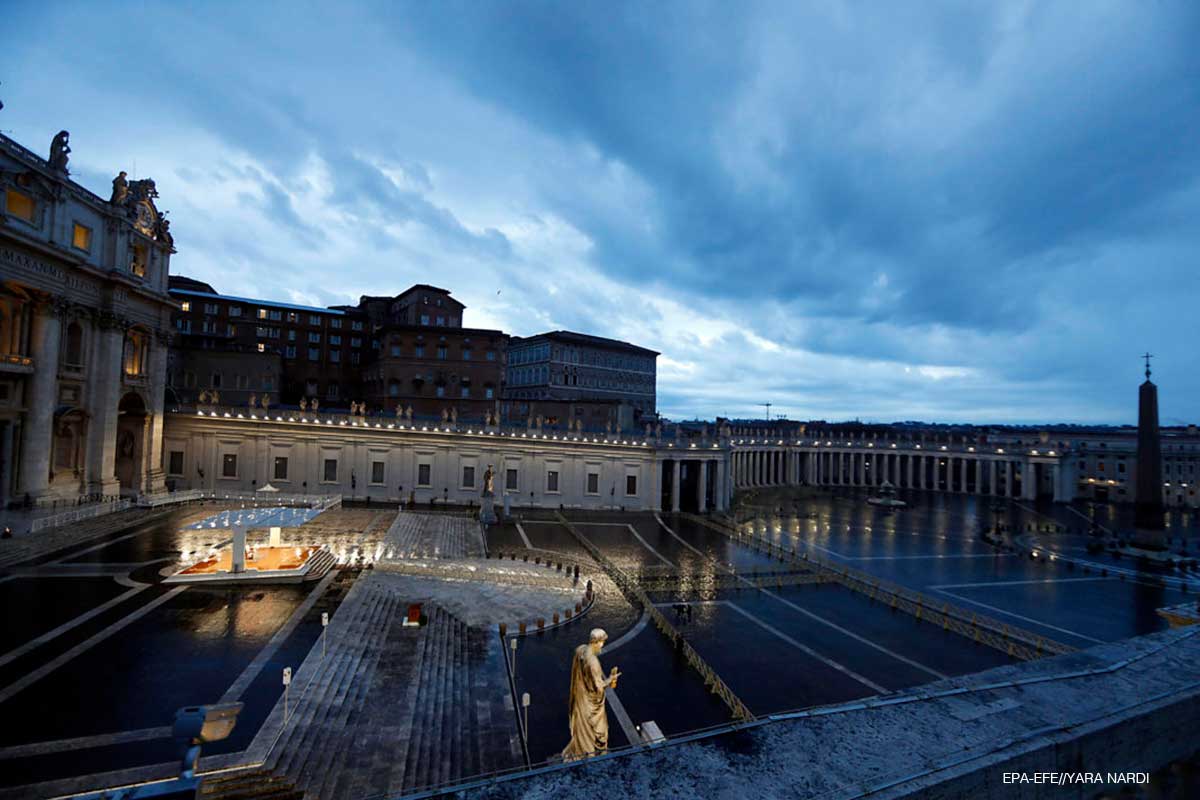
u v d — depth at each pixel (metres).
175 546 41.84
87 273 52.34
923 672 31.61
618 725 25.34
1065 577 52.97
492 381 98.06
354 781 18.31
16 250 44.91
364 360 112.38
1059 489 107.38
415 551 47.59
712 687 29.08
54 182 48.16
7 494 46.88
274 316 105.94
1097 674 8.13
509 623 35.22
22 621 28.17
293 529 50.66
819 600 43.97
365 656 27.19
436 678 26.34
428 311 105.69
